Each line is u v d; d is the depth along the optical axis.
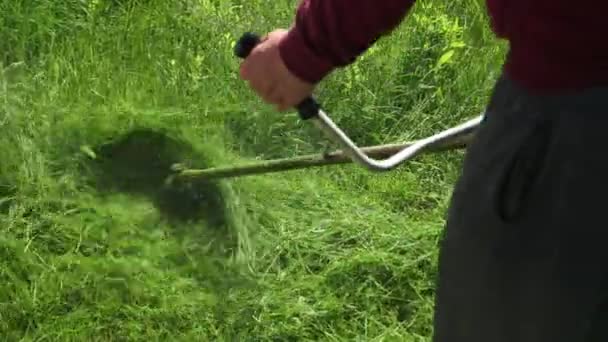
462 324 1.53
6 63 3.24
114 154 2.94
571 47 1.27
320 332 2.59
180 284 2.63
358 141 3.28
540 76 1.32
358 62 3.38
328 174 3.11
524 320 1.42
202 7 3.53
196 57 3.33
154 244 2.71
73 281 2.57
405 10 1.32
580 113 1.30
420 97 3.41
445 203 3.06
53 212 2.76
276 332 2.55
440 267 1.56
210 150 2.99
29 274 2.59
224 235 2.79
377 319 2.64
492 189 1.40
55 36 3.33
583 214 1.32
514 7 1.31
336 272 2.73
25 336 2.46
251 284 2.69
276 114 3.20
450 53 3.40
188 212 2.82
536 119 1.34
